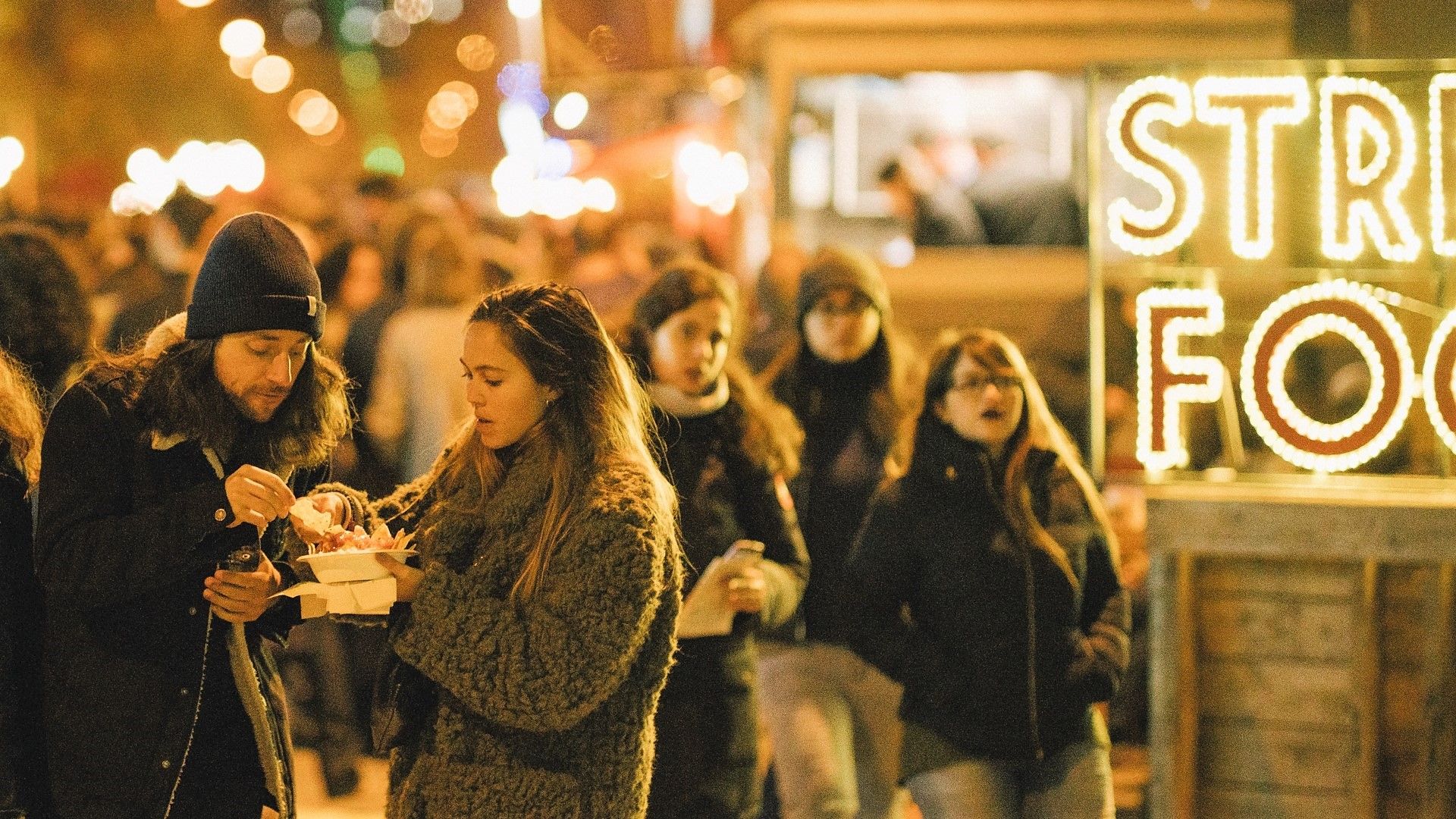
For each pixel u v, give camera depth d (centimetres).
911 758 782
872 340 937
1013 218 1880
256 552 586
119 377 595
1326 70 854
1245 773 844
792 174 1894
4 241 830
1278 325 843
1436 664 811
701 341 805
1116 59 1869
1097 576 812
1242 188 859
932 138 1953
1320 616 834
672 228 2444
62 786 581
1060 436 815
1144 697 1175
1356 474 1002
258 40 3769
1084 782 775
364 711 1330
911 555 789
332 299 1450
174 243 1430
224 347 586
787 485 916
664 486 586
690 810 764
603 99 2530
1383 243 847
